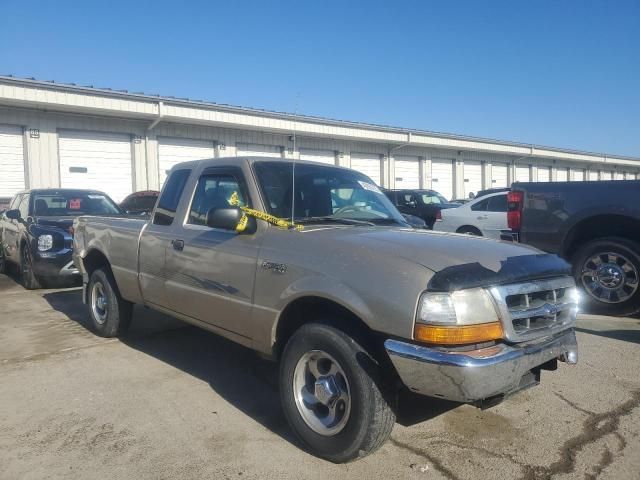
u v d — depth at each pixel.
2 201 16.61
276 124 21.62
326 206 4.22
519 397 4.18
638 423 3.72
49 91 16.17
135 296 5.24
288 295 3.41
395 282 2.94
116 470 3.16
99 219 6.01
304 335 3.32
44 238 8.38
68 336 6.02
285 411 3.46
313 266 3.32
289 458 3.30
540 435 3.57
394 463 3.23
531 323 3.17
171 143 20.22
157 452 3.37
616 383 4.43
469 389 2.74
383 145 27.27
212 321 4.17
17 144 16.92
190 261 4.34
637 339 5.59
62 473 3.12
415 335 2.83
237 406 4.09
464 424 3.74
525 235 6.98
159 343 5.75
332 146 25.12
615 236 6.48
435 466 3.19
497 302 2.93
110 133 18.77
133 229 5.23
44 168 17.33
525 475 3.09
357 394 3.03
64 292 8.74
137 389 4.42
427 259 3.05
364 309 2.99
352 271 3.13
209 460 3.27
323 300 3.27
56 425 3.75
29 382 4.57
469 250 3.29
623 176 46.03
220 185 4.35
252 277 3.71
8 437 3.57
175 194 4.89
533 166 37.03
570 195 6.60
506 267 3.11
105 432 3.64
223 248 4.00
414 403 4.08
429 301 2.82
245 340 3.87
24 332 6.18
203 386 4.50
